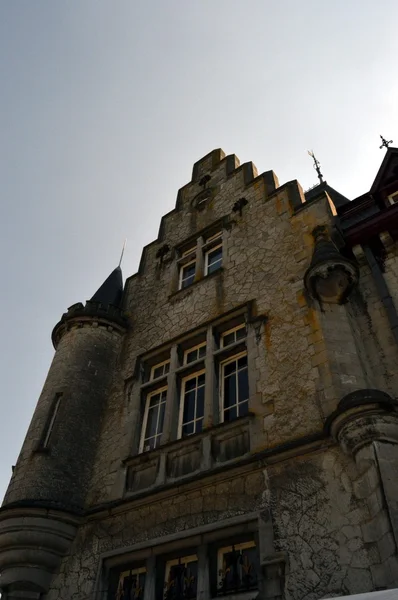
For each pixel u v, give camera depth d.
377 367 7.62
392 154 11.18
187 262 13.19
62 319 12.52
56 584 8.35
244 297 10.27
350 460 6.51
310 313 8.70
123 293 13.91
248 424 7.99
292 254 10.15
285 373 8.21
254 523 6.80
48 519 8.69
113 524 8.49
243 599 6.24
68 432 10.09
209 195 14.39
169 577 7.31
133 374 11.02
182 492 7.87
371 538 5.72
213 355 9.66
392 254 8.95
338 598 4.12
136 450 9.63
